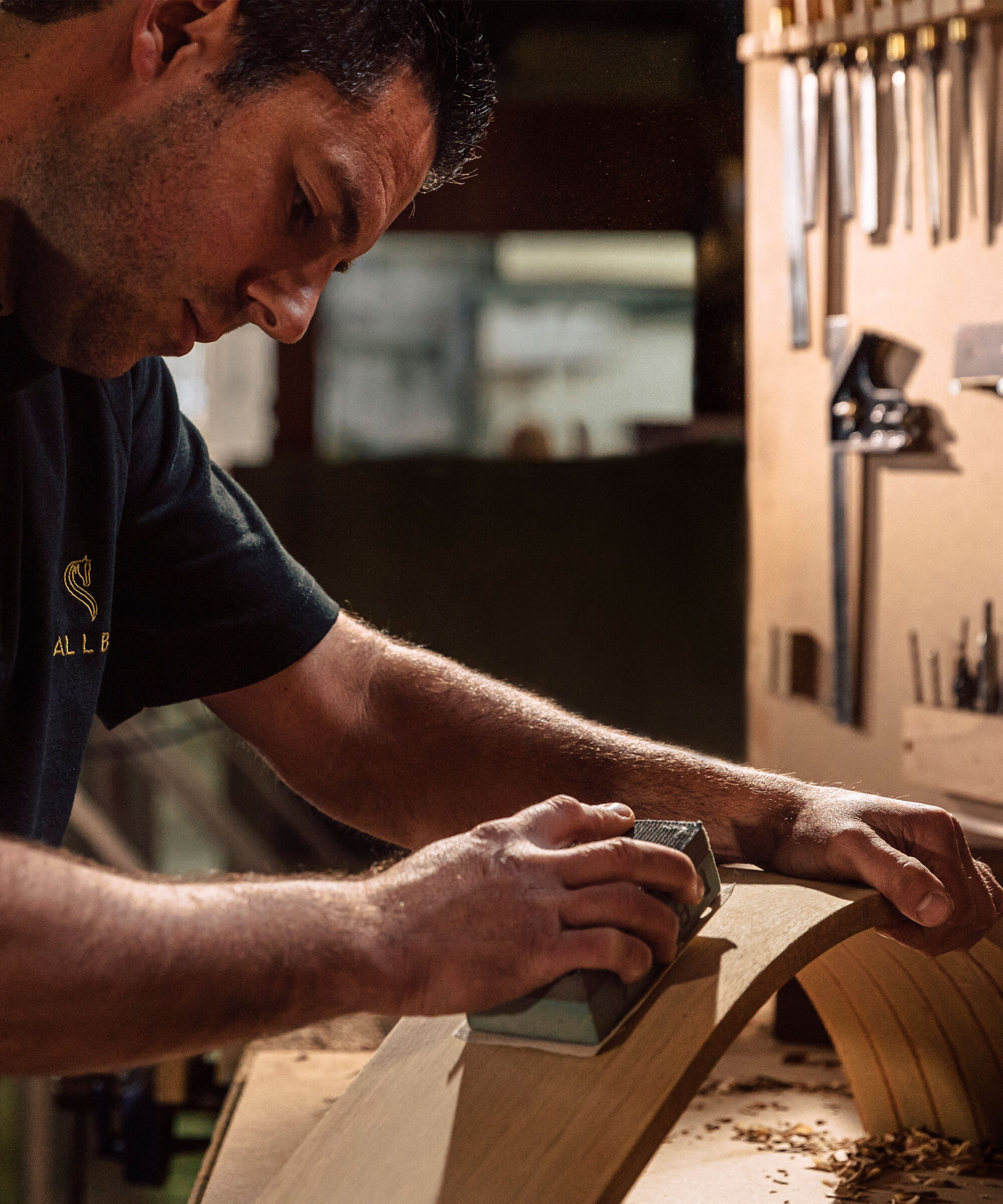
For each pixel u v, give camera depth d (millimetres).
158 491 1049
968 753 1729
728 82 2074
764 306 2125
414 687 1063
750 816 927
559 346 6688
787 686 2100
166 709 3678
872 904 823
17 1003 583
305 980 639
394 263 6527
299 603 1085
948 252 1788
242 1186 989
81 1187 2174
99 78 786
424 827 1028
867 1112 1062
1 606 921
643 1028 703
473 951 681
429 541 4164
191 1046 627
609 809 794
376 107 789
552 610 4156
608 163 1306
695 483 4082
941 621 1829
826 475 2031
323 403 6469
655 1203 921
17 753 947
